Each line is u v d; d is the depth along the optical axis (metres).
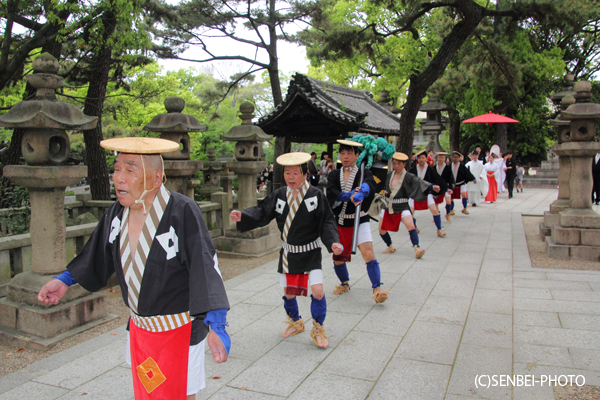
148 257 1.83
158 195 1.88
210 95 16.28
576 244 6.47
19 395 2.88
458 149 27.92
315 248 3.50
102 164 10.66
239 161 7.57
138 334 1.95
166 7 12.63
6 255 4.41
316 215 3.41
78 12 7.70
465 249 7.21
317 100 9.08
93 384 3.01
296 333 3.83
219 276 1.85
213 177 13.48
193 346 1.96
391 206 6.64
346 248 4.57
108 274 2.12
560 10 9.52
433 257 6.68
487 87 21.59
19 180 3.86
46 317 3.77
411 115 10.91
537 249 7.21
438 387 2.88
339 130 9.23
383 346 3.54
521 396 2.74
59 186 3.93
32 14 9.79
